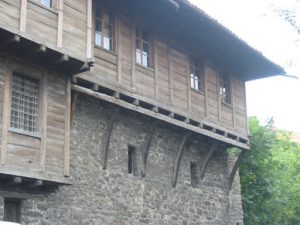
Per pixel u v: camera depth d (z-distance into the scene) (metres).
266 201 23.47
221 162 18.47
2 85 10.24
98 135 13.29
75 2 11.73
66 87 11.57
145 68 14.59
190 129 15.64
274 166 23.80
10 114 10.27
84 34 11.80
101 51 13.18
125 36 14.18
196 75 17.14
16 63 10.59
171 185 15.69
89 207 12.54
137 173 14.46
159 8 14.52
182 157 16.47
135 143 14.57
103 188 13.10
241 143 18.17
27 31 10.39
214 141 17.17
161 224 14.89
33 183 10.48
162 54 15.49
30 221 10.80
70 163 12.28
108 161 13.48
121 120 14.22
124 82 13.69
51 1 11.25
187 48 16.77
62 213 11.70
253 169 22.48
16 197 10.58
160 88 14.99
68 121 11.41
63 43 11.17
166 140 15.89
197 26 15.73
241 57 18.03
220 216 17.69
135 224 13.92
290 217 28.36
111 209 13.22
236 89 18.75
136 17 14.77
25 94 10.77
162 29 15.74
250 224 22.38
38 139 10.64
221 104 17.62
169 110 14.98
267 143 22.41
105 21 13.80
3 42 10.20
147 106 14.49
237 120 18.31
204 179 17.31
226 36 16.28
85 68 11.41
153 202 14.77
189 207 16.22
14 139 10.17
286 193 27.94
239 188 19.20
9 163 9.96
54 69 11.36
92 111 13.24
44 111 10.89
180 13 14.80
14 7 10.27
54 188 11.50
